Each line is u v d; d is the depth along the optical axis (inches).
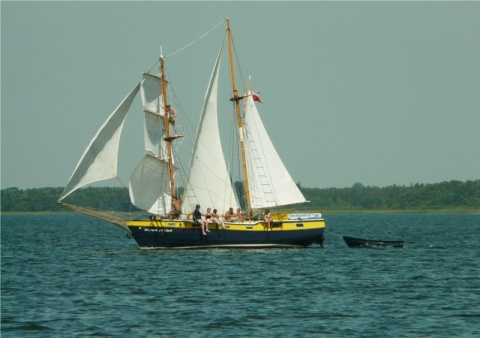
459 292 6909.5
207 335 5270.7
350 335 5265.8
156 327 5497.1
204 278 7780.5
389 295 6747.1
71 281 7755.9
